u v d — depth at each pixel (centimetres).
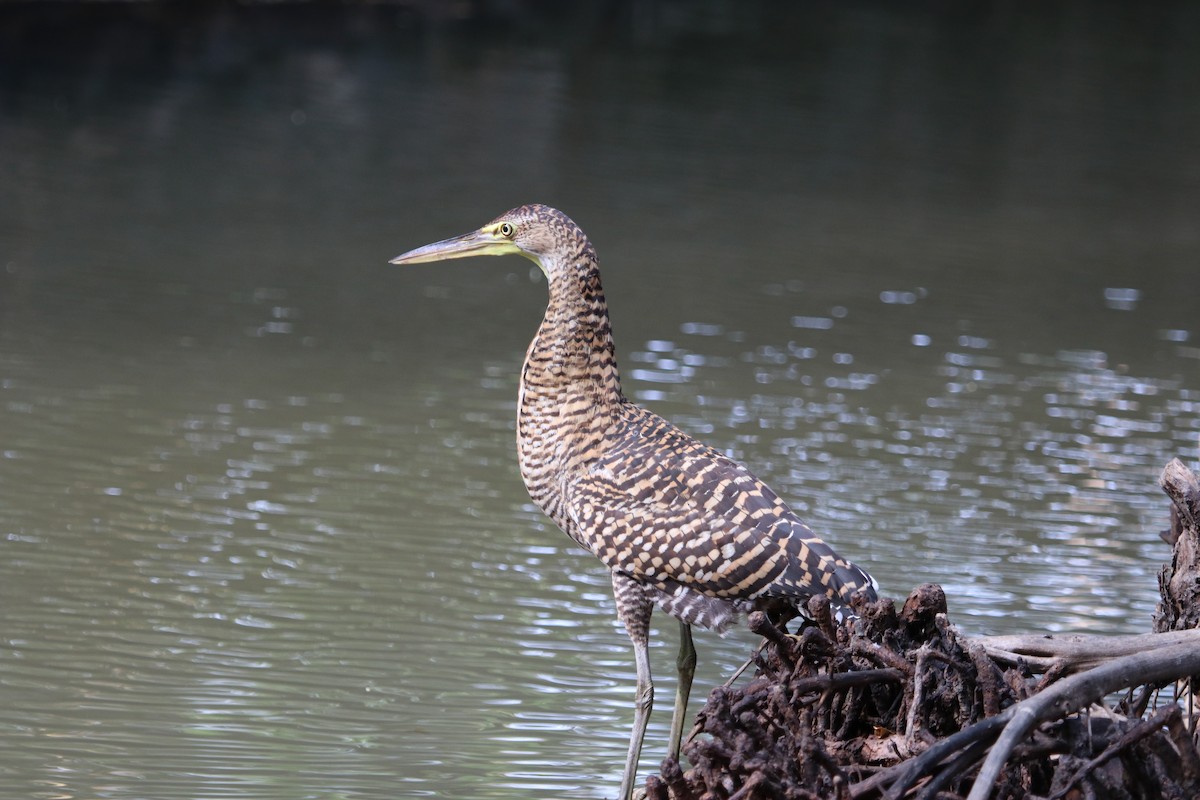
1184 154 3369
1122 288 2258
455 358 1756
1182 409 1680
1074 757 630
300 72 3406
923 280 2234
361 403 1581
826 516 1310
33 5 3469
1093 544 1276
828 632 714
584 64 3809
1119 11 5250
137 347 1730
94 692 977
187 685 994
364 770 891
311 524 1273
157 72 3272
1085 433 1580
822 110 3559
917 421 1593
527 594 1168
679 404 1600
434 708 982
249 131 2911
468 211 2469
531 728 962
